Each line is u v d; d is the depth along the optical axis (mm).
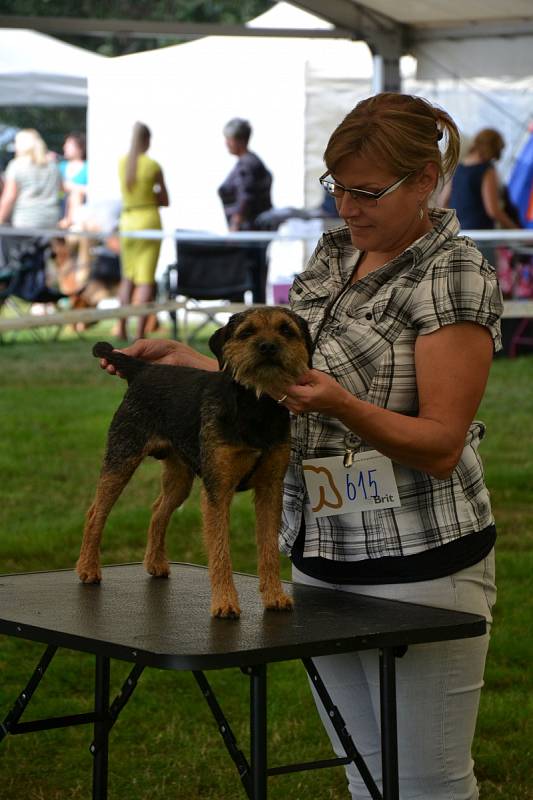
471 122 18094
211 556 3324
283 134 21312
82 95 22078
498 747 5367
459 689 3482
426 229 3613
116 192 22375
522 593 7242
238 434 3350
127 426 3947
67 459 10758
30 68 21625
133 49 28125
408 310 3457
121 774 5203
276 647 2852
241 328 3473
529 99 17750
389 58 17875
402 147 3400
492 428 12148
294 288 3945
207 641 2916
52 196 21719
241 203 19031
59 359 17391
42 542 8117
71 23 15914
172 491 4051
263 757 2889
